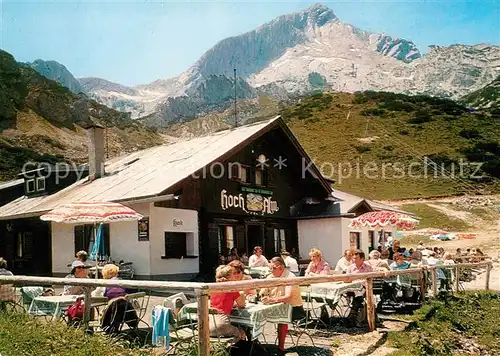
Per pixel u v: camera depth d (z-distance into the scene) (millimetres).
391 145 81000
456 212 55281
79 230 19219
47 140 94375
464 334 10016
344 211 23000
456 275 14500
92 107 136750
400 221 17922
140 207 17078
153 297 13797
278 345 7750
